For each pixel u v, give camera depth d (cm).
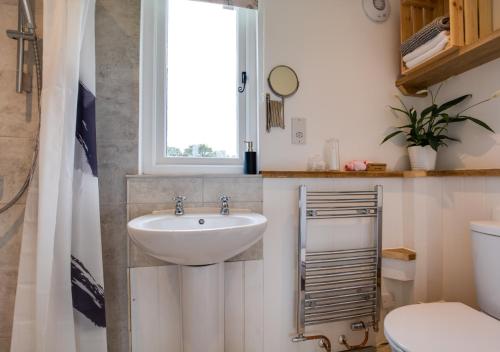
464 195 137
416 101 159
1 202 108
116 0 121
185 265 102
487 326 89
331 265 141
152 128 130
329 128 148
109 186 118
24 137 110
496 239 102
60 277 95
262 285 130
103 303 105
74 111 97
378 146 156
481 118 131
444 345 79
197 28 140
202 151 139
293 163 141
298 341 132
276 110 139
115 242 118
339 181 144
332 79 149
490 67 127
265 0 141
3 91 108
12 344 96
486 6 119
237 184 129
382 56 158
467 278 135
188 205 123
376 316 142
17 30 106
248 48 143
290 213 136
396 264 143
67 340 95
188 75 138
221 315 109
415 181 145
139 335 117
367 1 157
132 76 122
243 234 89
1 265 108
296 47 144
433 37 127
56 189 92
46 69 93
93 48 105
